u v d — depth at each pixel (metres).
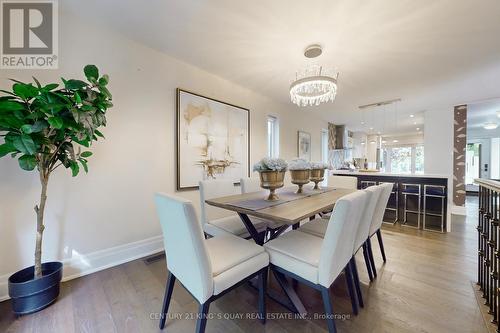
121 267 2.13
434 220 3.42
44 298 1.52
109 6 1.81
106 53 2.11
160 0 1.72
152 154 2.46
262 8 1.79
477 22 1.91
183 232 1.07
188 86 2.78
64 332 1.33
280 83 3.41
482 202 1.77
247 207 1.62
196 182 2.87
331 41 2.23
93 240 2.06
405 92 3.73
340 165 6.93
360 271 2.07
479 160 7.76
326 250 1.19
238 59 2.65
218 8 1.80
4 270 1.65
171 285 1.37
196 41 2.29
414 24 1.95
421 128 7.43
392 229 3.38
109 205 2.15
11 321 1.41
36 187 1.77
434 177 3.38
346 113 5.33
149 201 2.44
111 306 1.56
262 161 1.83
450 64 2.70
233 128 3.38
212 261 1.26
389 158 9.25
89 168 2.03
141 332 1.33
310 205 1.69
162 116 2.54
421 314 1.47
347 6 1.74
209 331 1.33
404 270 2.07
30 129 1.33
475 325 1.37
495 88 3.53
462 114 4.52
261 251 1.44
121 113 2.22
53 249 1.85
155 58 2.46
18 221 1.70
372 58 2.56
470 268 2.11
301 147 5.07
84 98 1.55
